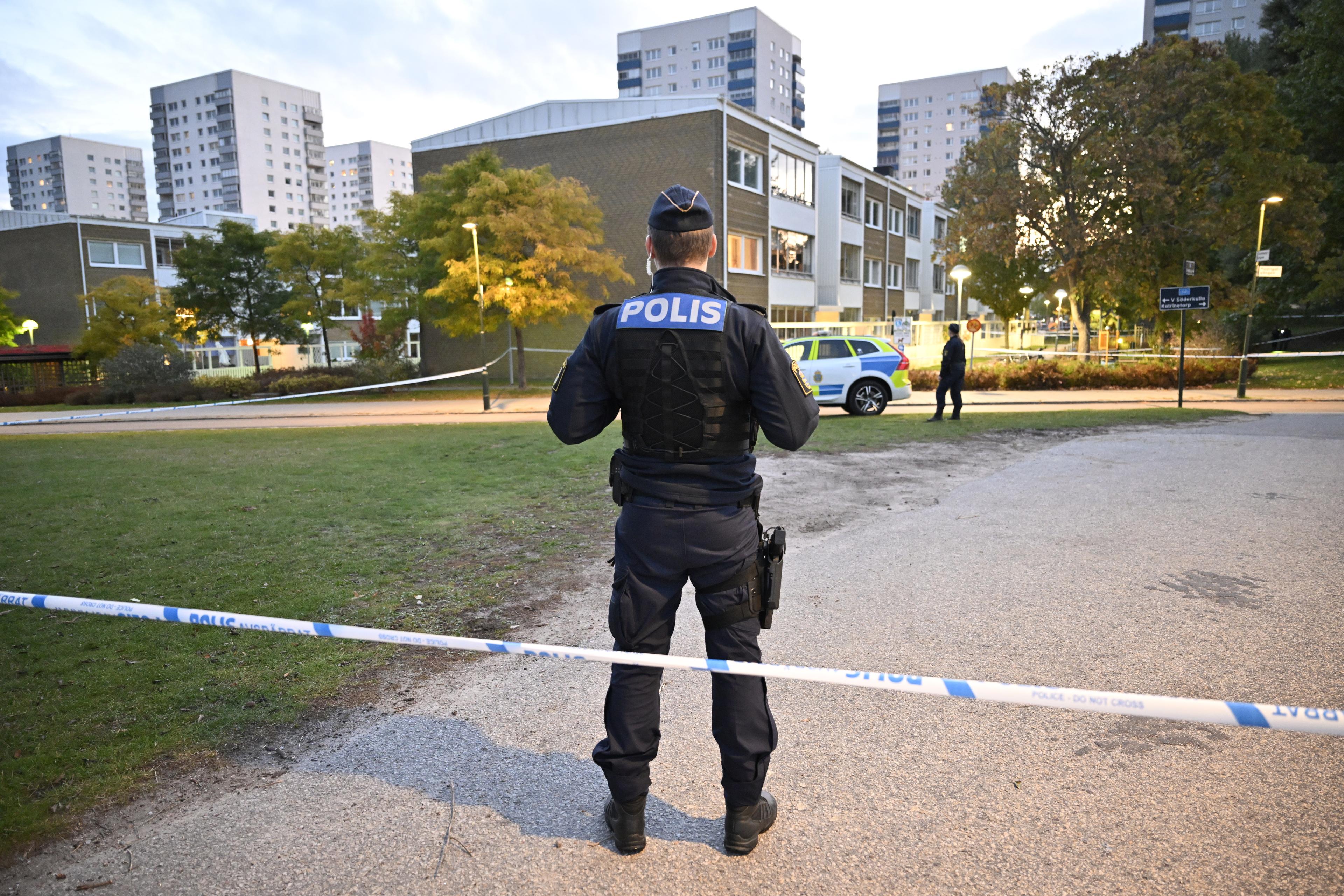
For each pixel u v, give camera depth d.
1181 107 24.73
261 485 8.30
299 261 33.47
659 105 30.05
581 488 7.88
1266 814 2.38
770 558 2.23
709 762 2.79
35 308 50.66
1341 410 14.05
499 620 4.20
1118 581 4.58
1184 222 25.36
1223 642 3.66
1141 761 2.71
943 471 8.38
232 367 43.06
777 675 1.81
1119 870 2.14
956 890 2.08
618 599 2.21
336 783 2.66
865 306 45.47
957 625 3.97
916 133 139.38
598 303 31.25
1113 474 7.88
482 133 33.53
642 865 2.22
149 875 2.20
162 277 52.66
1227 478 7.48
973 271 39.72
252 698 3.30
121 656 3.72
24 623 4.17
